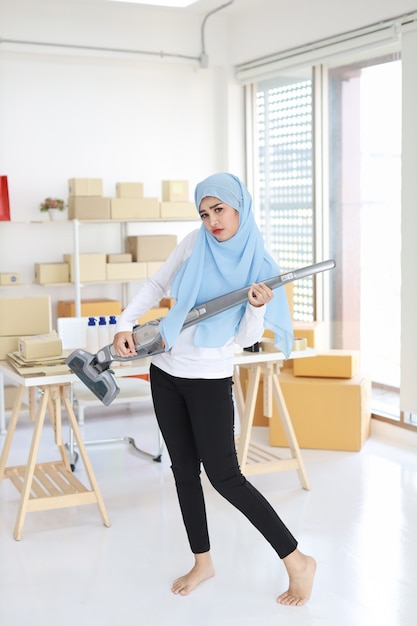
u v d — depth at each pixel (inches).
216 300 103.8
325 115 213.5
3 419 200.4
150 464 175.0
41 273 216.5
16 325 146.1
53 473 152.1
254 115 246.1
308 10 209.0
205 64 237.8
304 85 220.2
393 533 133.6
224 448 105.9
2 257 225.5
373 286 201.9
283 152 233.5
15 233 226.1
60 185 230.4
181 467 110.7
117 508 148.2
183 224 250.2
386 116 193.5
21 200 226.2
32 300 146.5
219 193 103.7
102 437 196.9
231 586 115.1
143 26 230.4
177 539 133.4
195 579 114.3
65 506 137.1
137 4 221.1
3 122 222.4
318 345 197.9
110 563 124.3
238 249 106.4
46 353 136.0
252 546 129.0
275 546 108.2
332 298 216.2
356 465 170.1
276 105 234.4
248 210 106.9
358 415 178.7
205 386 105.2
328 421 180.4
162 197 232.4
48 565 123.9
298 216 228.8
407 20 176.1
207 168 250.8
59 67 227.8
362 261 205.0
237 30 238.7
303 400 181.0
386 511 143.6
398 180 191.5
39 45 216.8
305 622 104.7
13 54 220.4
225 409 106.1
